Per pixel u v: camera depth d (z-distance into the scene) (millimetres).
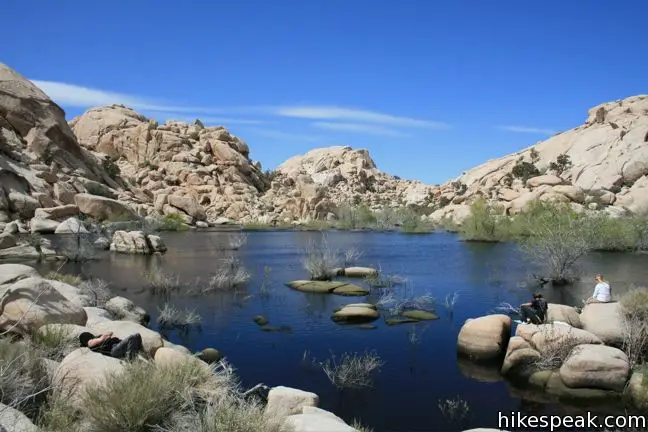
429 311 13750
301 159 163750
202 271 20078
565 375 8289
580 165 89125
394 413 7449
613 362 8070
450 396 8070
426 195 108438
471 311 13750
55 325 7625
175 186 66062
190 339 11039
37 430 4434
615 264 22547
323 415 6129
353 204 83875
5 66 50406
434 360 9750
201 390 5977
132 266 21094
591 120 112188
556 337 9031
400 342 10906
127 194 55156
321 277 18516
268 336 11297
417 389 8344
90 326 8469
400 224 55125
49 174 39594
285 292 16203
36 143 47281
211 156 72562
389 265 22875
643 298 9977
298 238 38094
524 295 15750
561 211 35156
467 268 21797
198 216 52781
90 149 76875
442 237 39781
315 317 13016
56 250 22969
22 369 5801
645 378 7754
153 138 72938
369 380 8719
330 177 117625
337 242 34781
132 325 8391
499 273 20266
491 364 9531
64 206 33688
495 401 7875
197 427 4844
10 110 47344
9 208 32344
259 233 43375
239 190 66375
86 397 5363
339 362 9594
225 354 10047
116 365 6137
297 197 62094
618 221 31281
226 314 13242
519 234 36688
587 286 17016
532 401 7863
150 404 5113
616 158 81750
